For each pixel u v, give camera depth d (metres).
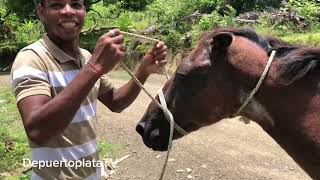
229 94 2.43
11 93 11.34
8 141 6.93
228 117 2.50
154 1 20.92
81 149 2.26
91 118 2.32
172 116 2.46
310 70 2.30
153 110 2.68
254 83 2.36
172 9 16.44
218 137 7.43
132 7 21.69
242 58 2.38
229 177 5.81
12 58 19.02
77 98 1.84
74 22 2.17
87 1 21.17
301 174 5.88
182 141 7.23
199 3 16.23
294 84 2.32
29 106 1.97
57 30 2.17
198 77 2.45
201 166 6.18
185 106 2.51
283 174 5.89
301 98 2.30
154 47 2.60
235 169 6.06
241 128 7.95
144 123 2.76
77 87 1.84
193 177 5.83
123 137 7.44
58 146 2.20
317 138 2.25
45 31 2.27
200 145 7.02
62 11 2.14
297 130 2.31
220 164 6.24
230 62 2.39
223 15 15.91
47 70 2.15
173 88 2.54
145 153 6.69
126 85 2.68
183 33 14.55
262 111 2.40
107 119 8.59
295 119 2.31
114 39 1.87
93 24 22.14
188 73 2.47
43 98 2.01
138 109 9.28
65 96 1.83
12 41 21.77
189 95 2.48
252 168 6.09
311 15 13.62
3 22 21.91
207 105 2.47
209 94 2.45
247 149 6.85
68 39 2.20
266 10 15.16
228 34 2.38
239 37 2.47
